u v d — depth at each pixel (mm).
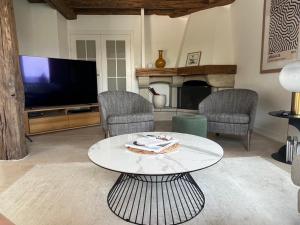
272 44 3150
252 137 3336
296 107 2326
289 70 2223
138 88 5250
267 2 3217
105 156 1450
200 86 4613
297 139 2307
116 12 4922
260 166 2221
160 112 4945
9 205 1567
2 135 2428
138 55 5230
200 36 4512
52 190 1775
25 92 3496
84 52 5156
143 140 1685
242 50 3979
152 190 1744
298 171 1142
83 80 4246
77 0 4246
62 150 2814
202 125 2602
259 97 3537
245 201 1603
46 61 3707
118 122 2811
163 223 1376
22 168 2230
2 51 2309
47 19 4453
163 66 5027
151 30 5180
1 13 2264
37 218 1421
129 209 1517
